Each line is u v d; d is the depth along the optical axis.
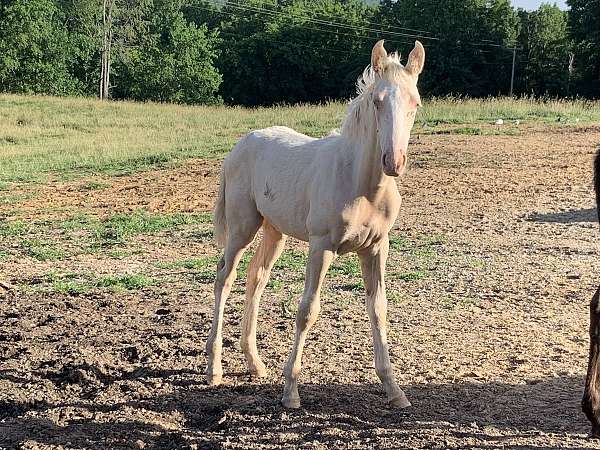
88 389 5.91
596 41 50.50
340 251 5.24
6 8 54.62
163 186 18.11
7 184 18.89
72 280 9.84
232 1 78.69
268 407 5.36
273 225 5.79
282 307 7.94
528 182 15.99
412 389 5.64
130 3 59.88
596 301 4.70
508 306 7.82
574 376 5.84
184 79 59.91
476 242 11.05
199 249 11.66
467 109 28.89
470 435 4.79
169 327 7.48
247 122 30.75
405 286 8.75
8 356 6.76
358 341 6.82
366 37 66.00
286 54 65.06
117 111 35.97
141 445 4.82
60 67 56.66
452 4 58.56
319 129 25.81
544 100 33.81
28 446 4.82
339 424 5.04
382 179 4.97
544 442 4.65
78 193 17.58
